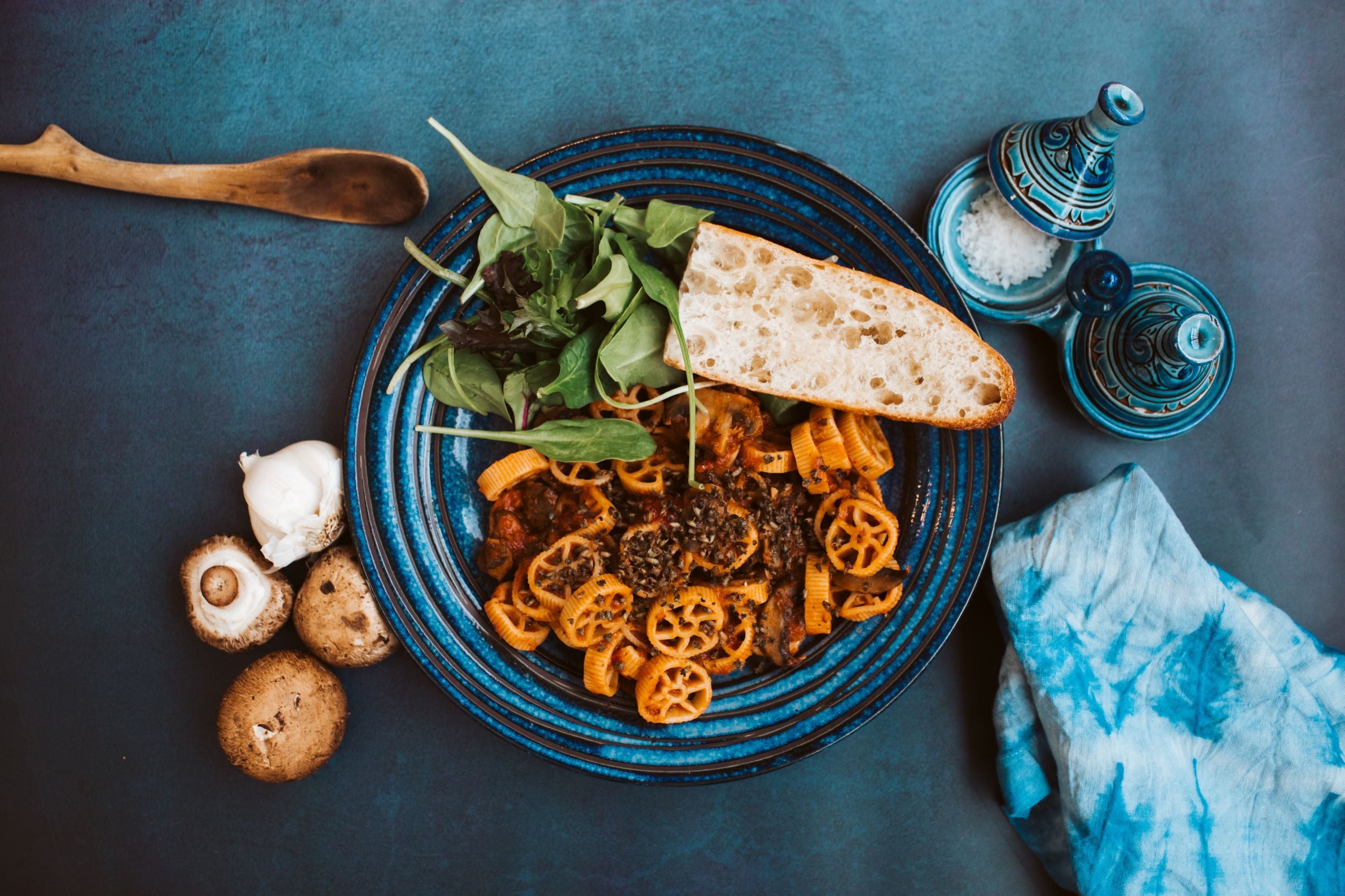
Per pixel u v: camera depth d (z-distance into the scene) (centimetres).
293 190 57
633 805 59
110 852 59
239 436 58
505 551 55
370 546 55
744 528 53
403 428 55
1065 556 57
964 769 59
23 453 59
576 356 52
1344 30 60
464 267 55
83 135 58
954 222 58
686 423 53
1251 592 58
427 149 58
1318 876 56
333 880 59
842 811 59
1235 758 56
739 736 56
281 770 56
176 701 59
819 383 53
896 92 59
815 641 56
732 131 54
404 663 59
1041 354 59
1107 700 56
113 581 59
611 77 58
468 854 59
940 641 56
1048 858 59
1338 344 59
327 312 58
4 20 58
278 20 58
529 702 56
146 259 58
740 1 59
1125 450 59
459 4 58
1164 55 59
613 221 54
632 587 53
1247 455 60
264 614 56
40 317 59
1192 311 56
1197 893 56
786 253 52
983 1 59
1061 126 55
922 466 57
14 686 59
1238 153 60
